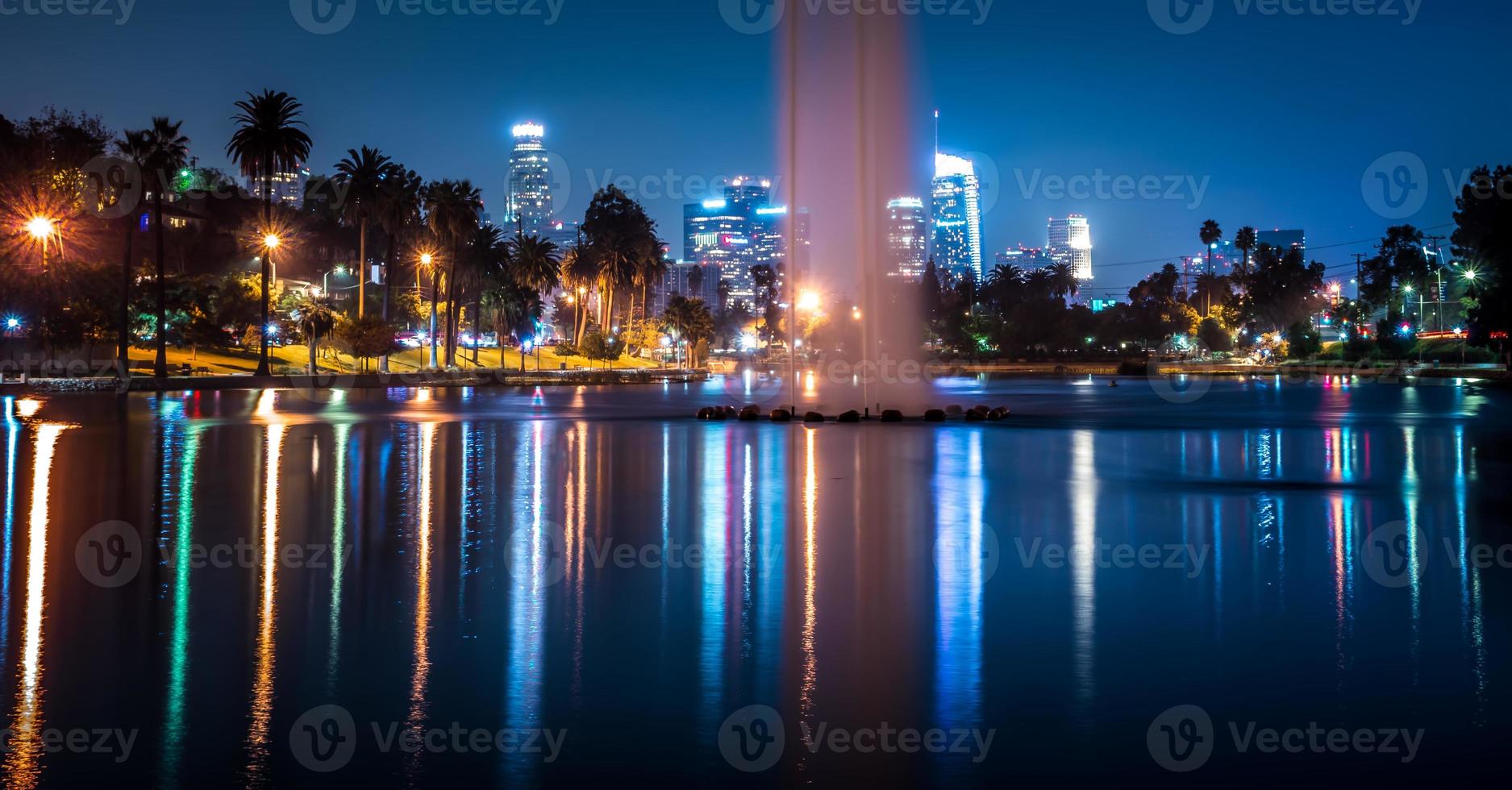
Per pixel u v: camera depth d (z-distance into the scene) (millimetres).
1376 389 77500
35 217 82062
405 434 34938
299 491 20141
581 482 21953
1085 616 10242
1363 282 165000
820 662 8664
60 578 11969
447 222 111188
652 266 180000
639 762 6539
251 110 87938
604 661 8672
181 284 97062
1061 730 7066
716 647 9133
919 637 9438
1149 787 6145
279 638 9352
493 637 9438
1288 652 8891
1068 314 175750
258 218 116562
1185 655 8805
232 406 51625
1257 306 184375
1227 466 25469
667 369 151500
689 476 23234
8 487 20547
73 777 6281
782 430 38156
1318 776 6277
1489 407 52500
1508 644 9117
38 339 83250
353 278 155250
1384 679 8109
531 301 147250
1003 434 36031
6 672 8320
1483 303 97375
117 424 38500
